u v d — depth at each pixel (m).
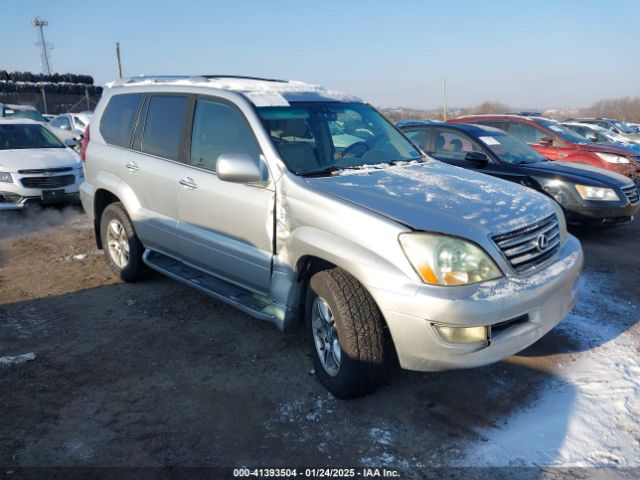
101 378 3.68
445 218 3.07
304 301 3.73
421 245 2.94
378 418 3.22
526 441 3.00
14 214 8.87
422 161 4.45
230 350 4.09
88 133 5.77
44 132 9.99
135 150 5.03
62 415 3.25
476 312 2.87
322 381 3.51
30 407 3.33
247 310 3.91
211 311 4.80
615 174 7.54
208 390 3.54
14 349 4.08
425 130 8.35
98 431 3.10
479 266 2.96
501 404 3.35
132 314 4.75
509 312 2.98
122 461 2.85
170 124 4.68
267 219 3.70
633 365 3.79
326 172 3.78
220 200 4.03
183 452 2.93
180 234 4.49
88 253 6.64
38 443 2.99
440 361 2.95
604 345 4.09
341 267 3.22
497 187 3.75
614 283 5.52
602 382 3.57
